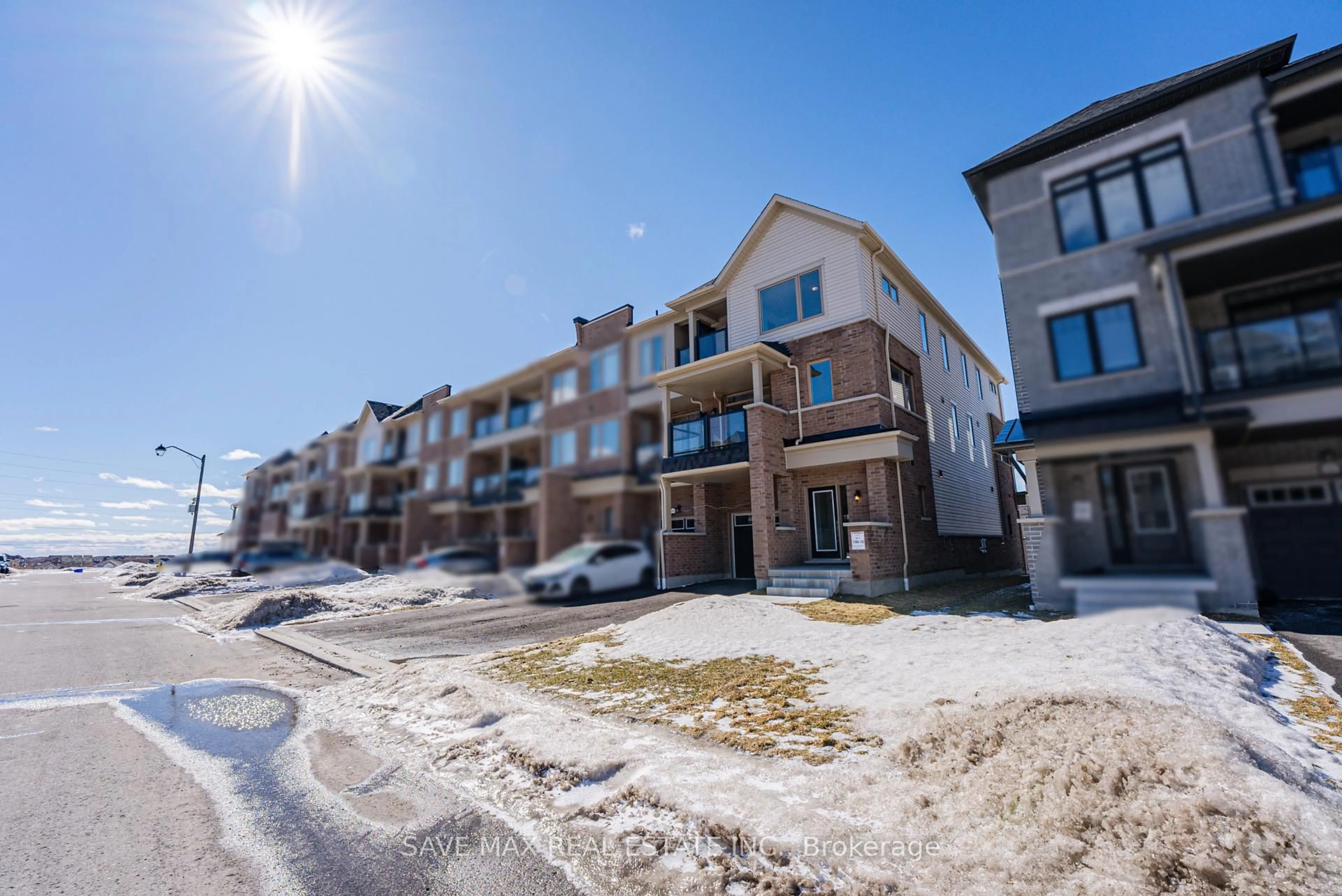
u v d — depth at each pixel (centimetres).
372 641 891
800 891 239
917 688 474
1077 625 546
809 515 1232
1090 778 274
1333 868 204
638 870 264
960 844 252
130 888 257
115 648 932
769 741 397
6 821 322
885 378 1214
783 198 1304
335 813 329
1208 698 365
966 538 1512
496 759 393
